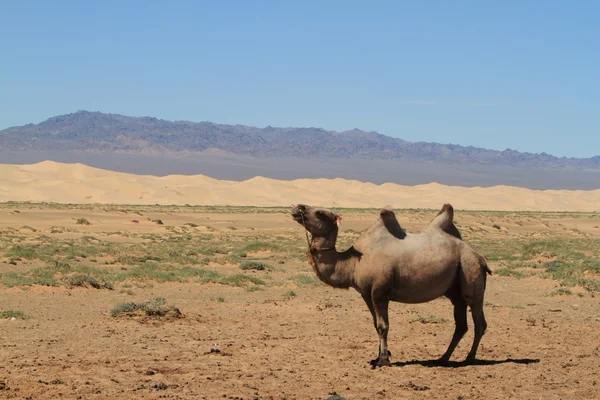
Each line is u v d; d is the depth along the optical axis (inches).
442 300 965.8
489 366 507.8
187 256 1732.3
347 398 404.2
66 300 900.0
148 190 7480.3
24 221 3186.5
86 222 3233.3
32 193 6668.3
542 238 3403.1
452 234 517.0
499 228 4249.5
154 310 741.3
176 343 589.9
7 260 1425.9
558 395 420.8
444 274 497.4
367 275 489.7
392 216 496.7
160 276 1138.0
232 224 3789.4
